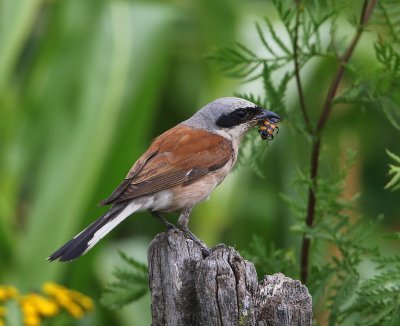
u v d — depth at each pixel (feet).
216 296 22.68
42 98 39.96
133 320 41.47
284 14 28.73
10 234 37.96
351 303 28.35
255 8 44.57
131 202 30.09
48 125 39.70
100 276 42.55
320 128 29.50
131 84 40.14
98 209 38.88
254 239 30.55
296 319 22.70
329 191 29.32
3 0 39.81
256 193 46.01
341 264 28.89
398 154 48.52
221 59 30.30
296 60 29.25
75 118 39.63
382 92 28.99
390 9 28.99
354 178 44.04
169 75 46.57
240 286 22.75
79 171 38.75
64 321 33.71
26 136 39.81
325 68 44.70
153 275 24.76
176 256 24.50
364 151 48.96
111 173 39.19
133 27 40.86
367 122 48.01
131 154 39.55
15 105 40.29
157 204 30.83
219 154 32.12
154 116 47.50
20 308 30.96
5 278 37.68
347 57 29.50
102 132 39.19
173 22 42.47
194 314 24.18
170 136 32.42
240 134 33.27
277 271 30.01
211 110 33.40
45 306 30.86
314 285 28.96
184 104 47.21
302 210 30.37
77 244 27.76
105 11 40.93
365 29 29.25
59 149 39.37
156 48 40.78
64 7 40.93
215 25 42.88
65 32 40.68
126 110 39.88
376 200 48.49
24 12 39.86
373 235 44.37
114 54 40.37
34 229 38.22
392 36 29.12
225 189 41.27
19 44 39.68
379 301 27.27
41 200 38.68
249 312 22.57
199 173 31.48
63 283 39.45
